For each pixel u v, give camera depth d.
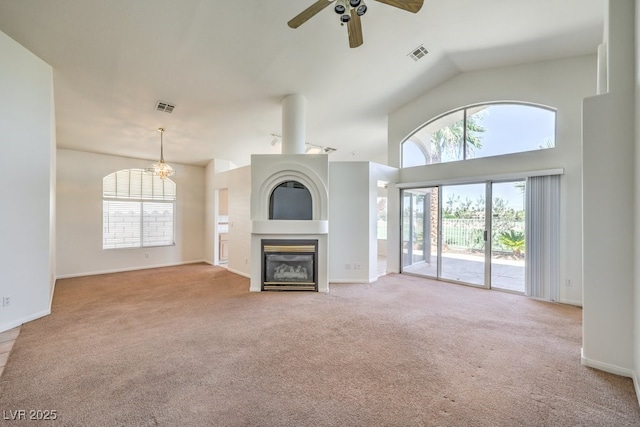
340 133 7.10
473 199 5.29
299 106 4.95
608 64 2.39
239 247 6.38
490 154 5.11
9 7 2.84
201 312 3.80
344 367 2.42
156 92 4.41
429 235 5.98
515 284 4.80
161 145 5.92
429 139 5.89
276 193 4.90
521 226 4.75
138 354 2.63
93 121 5.04
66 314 3.69
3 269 3.12
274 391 2.09
